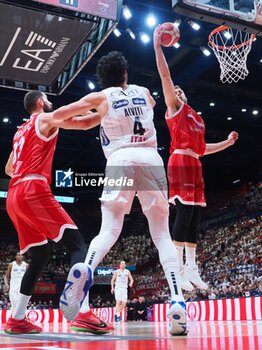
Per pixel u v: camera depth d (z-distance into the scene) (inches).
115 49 674.2
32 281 153.0
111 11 264.1
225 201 1138.7
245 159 1086.4
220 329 192.9
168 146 1008.9
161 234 133.6
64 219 146.4
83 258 141.3
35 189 147.2
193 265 185.3
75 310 116.0
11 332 152.1
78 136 970.1
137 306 653.3
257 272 690.2
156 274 1000.2
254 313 429.7
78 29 271.4
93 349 87.4
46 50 282.0
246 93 807.7
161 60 160.4
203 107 818.2
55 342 110.6
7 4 250.4
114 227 128.6
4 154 1062.4
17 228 155.0
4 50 275.9
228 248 896.9
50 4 248.7
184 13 259.1
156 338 120.3
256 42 631.8
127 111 133.1
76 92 758.5
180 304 128.5
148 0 534.9
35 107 165.8
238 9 268.4
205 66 685.9
